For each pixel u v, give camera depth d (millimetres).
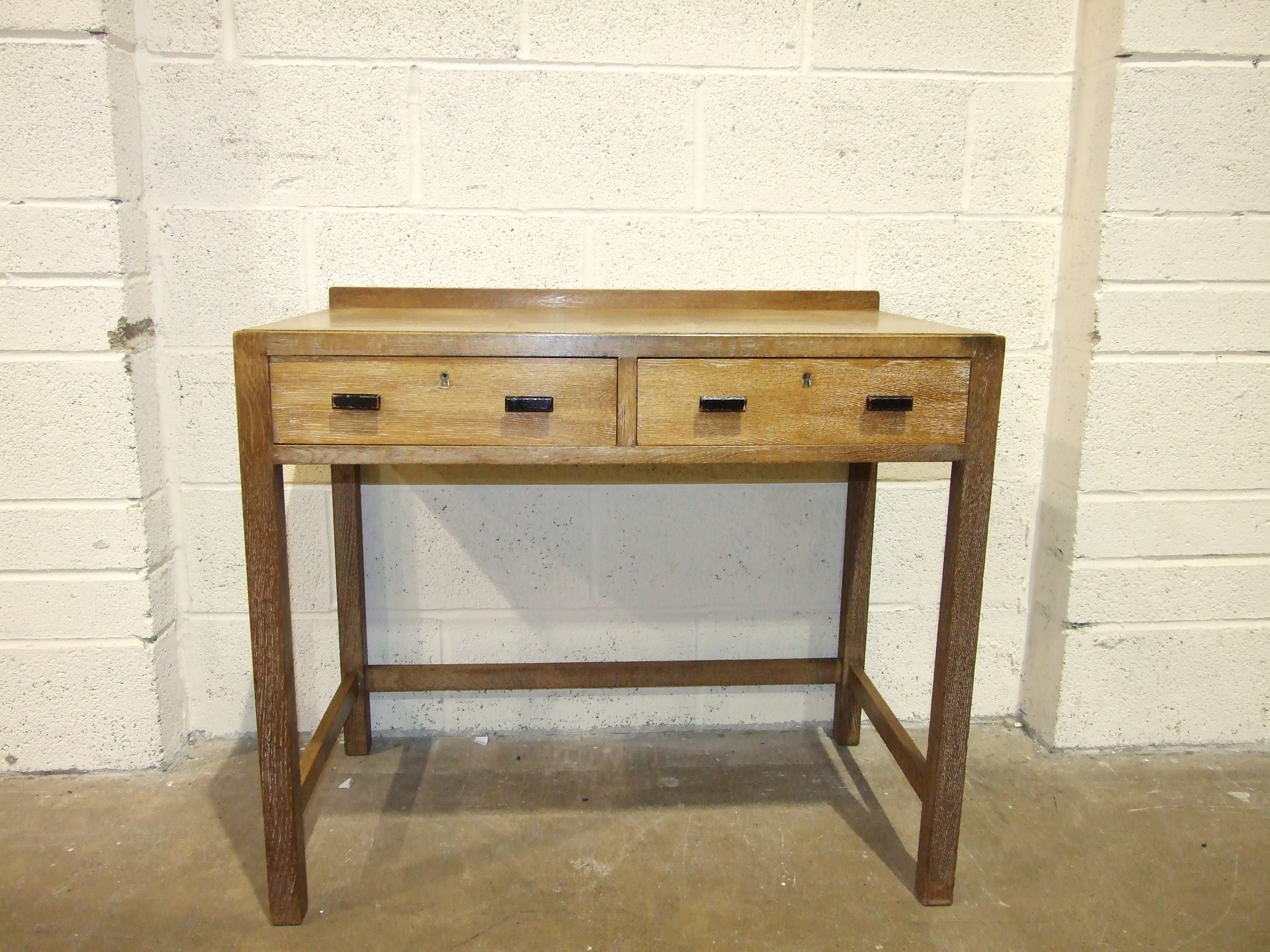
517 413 1082
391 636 1670
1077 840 1401
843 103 1521
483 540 1643
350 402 1062
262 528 1100
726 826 1429
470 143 1496
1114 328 1508
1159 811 1477
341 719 1424
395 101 1478
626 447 1096
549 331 1086
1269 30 1426
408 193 1508
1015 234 1585
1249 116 1453
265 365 1061
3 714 1533
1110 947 1182
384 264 1530
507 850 1365
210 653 1644
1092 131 1504
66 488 1475
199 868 1323
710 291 1519
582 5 1461
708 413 1092
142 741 1561
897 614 1704
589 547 1656
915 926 1216
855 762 1617
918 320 1321
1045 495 1665
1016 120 1550
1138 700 1637
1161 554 1584
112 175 1396
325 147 1487
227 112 1469
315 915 1229
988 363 1098
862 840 1399
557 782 1550
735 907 1249
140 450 1487
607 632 1694
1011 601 1715
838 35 1499
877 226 1566
